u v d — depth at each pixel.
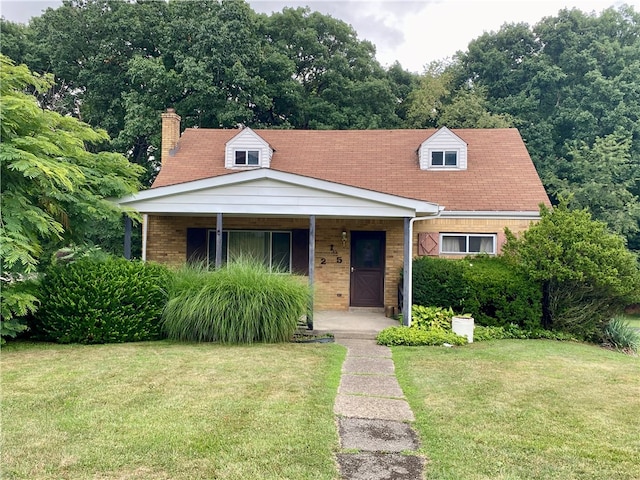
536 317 10.16
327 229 12.88
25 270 7.60
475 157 14.62
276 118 24.19
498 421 4.59
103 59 21.53
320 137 16.20
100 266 8.56
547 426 4.48
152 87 20.11
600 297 9.99
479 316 10.46
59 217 8.98
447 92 27.28
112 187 9.66
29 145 7.67
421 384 5.91
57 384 5.38
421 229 12.68
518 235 12.31
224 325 8.11
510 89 27.58
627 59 25.50
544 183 22.83
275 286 8.40
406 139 15.79
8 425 4.12
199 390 5.26
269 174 9.73
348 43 27.00
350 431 4.32
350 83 24.89
